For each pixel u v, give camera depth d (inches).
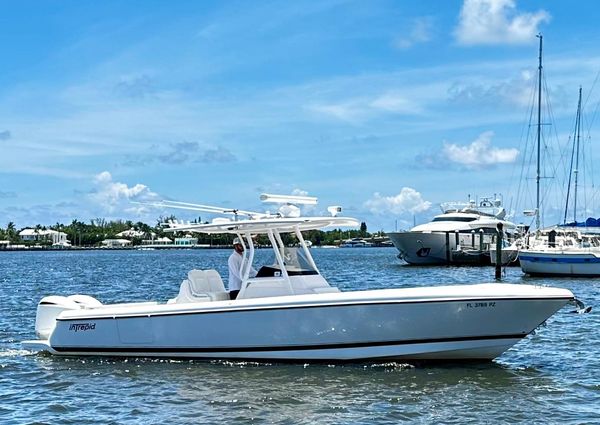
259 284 608.1
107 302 1247.5
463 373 553.9
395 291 570.3
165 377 549.6
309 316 565.3
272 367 570.9
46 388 529.3
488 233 2506.2
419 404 474.3
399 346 564.4
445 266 2459.4
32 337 776.9
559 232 1941.4
